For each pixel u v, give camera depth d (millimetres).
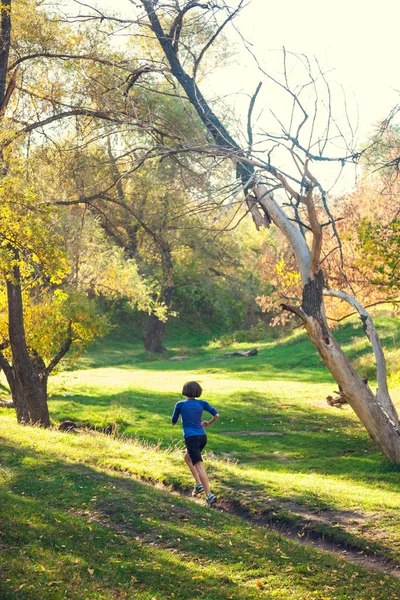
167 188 21484
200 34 15820
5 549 6715
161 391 29969
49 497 9359
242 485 11555
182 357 52875
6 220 14180
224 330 74000
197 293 71375
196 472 10375
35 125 17844
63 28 17578
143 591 6191
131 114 15609
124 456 13242
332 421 22188
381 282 14953
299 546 8180
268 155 10523
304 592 6574
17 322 19562
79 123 18297
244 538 8266
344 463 15414
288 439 19078
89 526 7977
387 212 21141
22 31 17891
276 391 29359
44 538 7238
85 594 5789
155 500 9555
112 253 35125
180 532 8211
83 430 19562
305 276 13758
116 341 62750
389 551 8422
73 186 20484
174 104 19594
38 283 22031
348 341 41875
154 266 47844
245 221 50688
